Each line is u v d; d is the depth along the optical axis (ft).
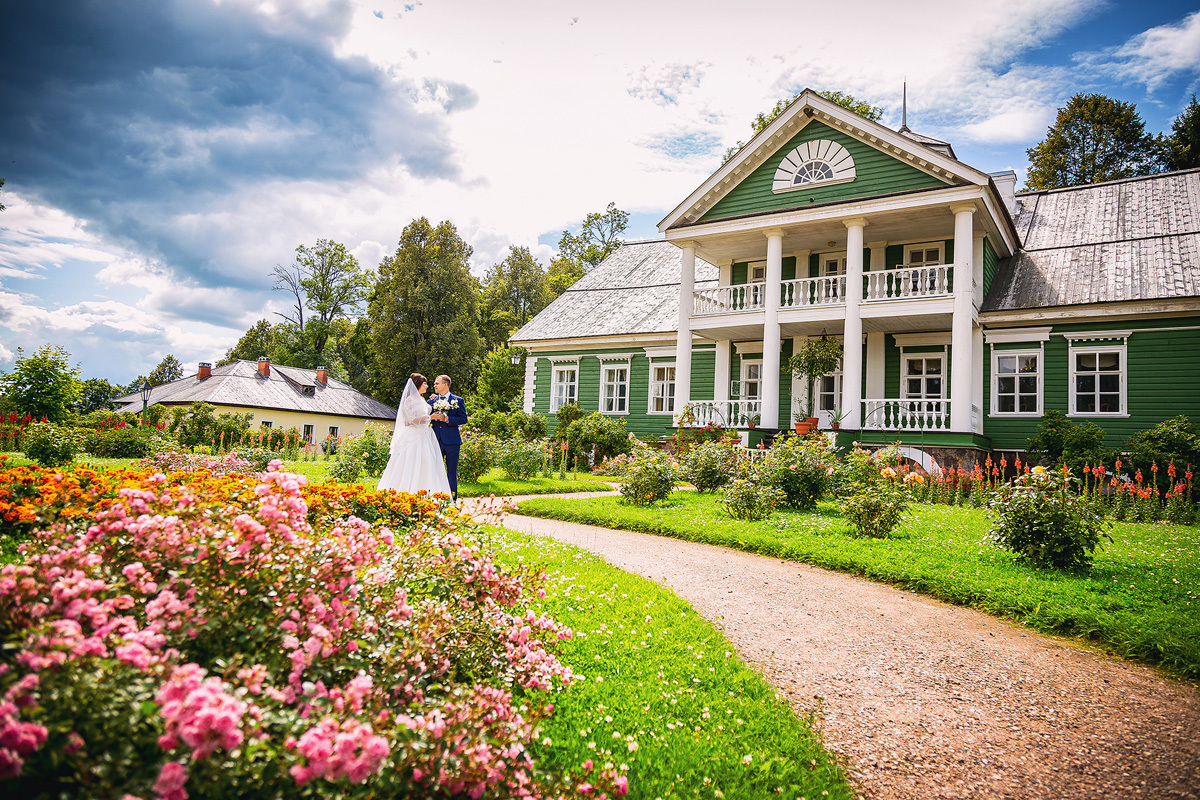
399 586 11.64
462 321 155.84
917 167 57.52
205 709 5.11
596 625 16.42
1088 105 121.70
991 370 60.18
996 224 59.11
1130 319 55.16
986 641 17.42
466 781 6.91
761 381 72.59
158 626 6.88
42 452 43.93
